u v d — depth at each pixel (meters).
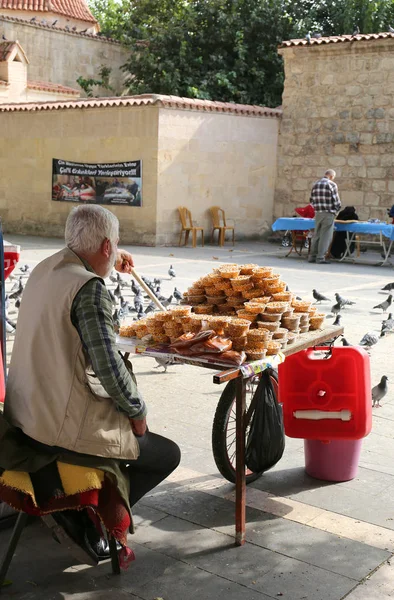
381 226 17.06
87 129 21.62
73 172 22.12
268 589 3.61
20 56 27.30
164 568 3.80
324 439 4.61
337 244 17.94
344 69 21.53
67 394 3.34
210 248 20.50
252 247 21.09
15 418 3.43
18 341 3.49
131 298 12.08
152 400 6.62
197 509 4.46
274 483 4.85
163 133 20.27
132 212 20.94
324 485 4.83
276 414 4.67
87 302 3.30
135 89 30.09
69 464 3.35
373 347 8.95
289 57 22.31
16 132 23.33
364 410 4.50
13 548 3.56
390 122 21.02
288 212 23.00
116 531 3.47
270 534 4.15
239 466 3.97
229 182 22.00
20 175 23.50
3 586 3.61
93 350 3.27
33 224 23.44
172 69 28.69
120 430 3.48
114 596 3.54
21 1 32.84
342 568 3.80
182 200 21.05
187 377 7.44
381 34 20.67
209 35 28.98
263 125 22.44
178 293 10.96
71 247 3.52
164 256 18.08
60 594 3.56
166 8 31.31
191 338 4.05
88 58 31.89
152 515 4.38
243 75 28.80
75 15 33.94
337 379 4.50
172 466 3.87
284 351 4.20
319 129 22.17
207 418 6.15
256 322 4.37
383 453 5.45
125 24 33.03
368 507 4.51
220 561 3.87
